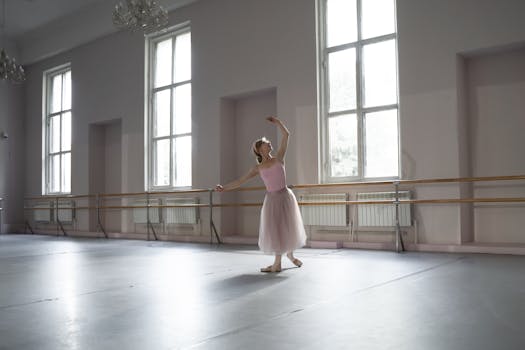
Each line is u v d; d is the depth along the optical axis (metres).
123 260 6.49
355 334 2.54
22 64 14.45
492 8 6.71
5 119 14.20
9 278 4.93
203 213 9.99
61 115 13.78
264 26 9.15
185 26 10.69
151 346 2.39
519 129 6.84
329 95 8.54
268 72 9.05
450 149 6.98
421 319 2.85
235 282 4.40
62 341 2.52
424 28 7.29
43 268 5.75
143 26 6.73
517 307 3.13
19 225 14.38
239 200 9.88
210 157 9.91
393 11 7.92
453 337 2.45
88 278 4.85
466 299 3.42
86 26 12.41
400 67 7.49
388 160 7.85
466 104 7.25
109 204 12.66
